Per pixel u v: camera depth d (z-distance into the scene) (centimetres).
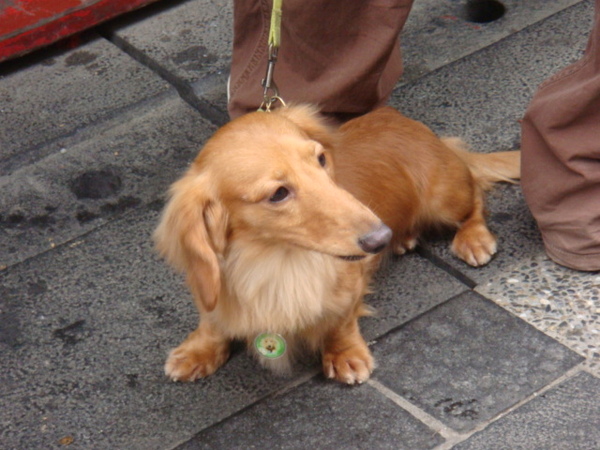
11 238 427
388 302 365
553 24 520
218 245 298
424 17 549
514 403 314
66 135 484
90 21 547
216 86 502
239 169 284
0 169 468
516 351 334
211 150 294
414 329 350
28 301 389
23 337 371
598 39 319
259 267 308
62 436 325
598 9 323
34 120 496
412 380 329
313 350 349
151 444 318
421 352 339
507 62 496
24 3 549
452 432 306
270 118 296
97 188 452
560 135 337
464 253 375
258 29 418
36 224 434
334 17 393
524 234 386
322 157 295
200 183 292
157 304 379
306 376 338
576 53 492
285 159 280
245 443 314
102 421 329
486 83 484
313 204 279
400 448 304
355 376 328
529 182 362
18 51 533
